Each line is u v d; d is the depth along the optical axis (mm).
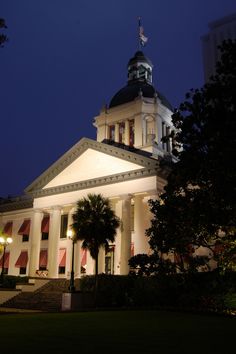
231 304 22703
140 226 38531
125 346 10570
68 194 43094
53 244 42688
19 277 42750
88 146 42375
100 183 40406
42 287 37625
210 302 23625
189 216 21938
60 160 44375
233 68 19672
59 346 10406
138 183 37844
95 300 30047
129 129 50469
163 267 26562
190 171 21078
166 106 53406
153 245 25844
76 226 31969
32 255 44250
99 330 14031
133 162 38906
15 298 35750
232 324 16406
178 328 14836
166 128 51219
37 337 12109
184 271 26422
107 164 40875
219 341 11750
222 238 21719
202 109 20922
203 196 20875
